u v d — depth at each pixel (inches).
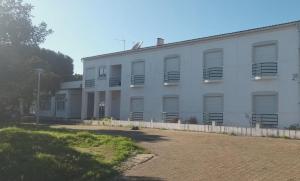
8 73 913.5
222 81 1111.0
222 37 1114.1
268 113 1007.0
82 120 1417.3
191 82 1193.4
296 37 967.6
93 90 1589.6
